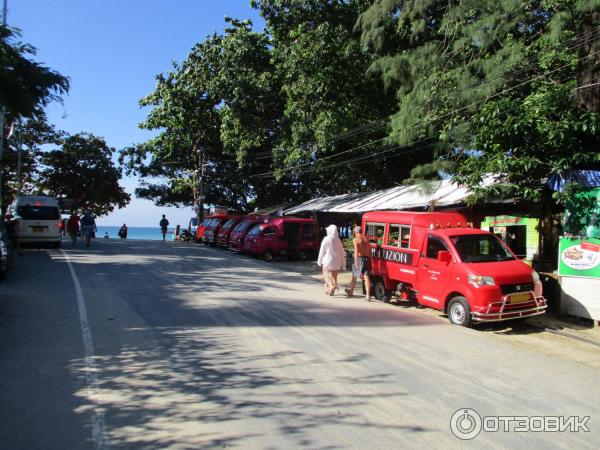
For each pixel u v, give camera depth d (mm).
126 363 6164
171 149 34250
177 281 13273
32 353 6461
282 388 5426
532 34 13578
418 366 6430
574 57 11391
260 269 17469
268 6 21266
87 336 7352
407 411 4902
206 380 5617
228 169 36719
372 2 19203
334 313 9844
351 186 28953
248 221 23469
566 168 9930
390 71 14898
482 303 8820
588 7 9625
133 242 28734
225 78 24078
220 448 4000
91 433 4234
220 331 7930
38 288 11312
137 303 9992
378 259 11758
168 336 7512
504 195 11023
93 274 13930
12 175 38906
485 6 12336
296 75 20969
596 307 9305
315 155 24234
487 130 10758
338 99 20766
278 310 9875
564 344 8156
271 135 25328
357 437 4273
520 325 9555
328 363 6406
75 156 43188
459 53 13906
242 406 4891
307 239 21781
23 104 12500
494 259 9703
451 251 9648
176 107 28984
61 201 38656
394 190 20812
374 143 22312
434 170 14242
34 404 4832
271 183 34594
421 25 14336
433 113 13961
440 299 9750
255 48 24125
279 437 4227
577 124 9805
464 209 13883
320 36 19562
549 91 10594
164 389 5309
